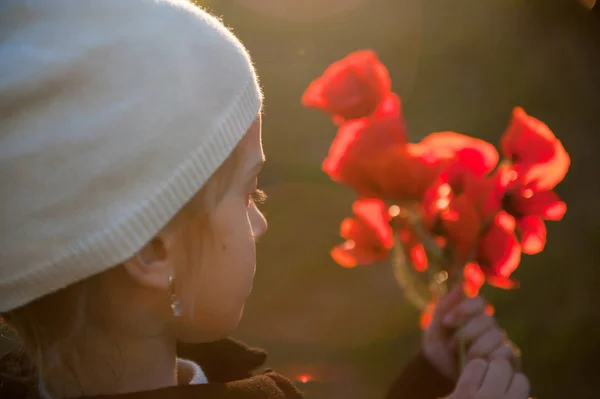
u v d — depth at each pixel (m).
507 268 1.21
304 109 5.68
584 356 3.17
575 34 6.29
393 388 1.28
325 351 3.22
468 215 1.19
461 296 1.21
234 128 1.07
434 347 1.26
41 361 1.07
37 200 1.03
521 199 1.21
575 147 4.91
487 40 6.41
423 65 6.23
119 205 1.03
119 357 1.07
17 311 1.07
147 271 1.06
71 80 1.03
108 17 1.05
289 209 4.41
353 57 1.24
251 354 1.26
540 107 5.49
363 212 1.26
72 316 1.06
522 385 1.17
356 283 3.75
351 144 1.21
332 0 6.99
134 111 1.04
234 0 6.81
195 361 1.25
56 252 1.03
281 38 6.48
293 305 3.56
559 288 3.59
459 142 1.22
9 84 1.03
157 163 1.04
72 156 1.03
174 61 1.05
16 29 1.05
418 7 6.91
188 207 1.07
